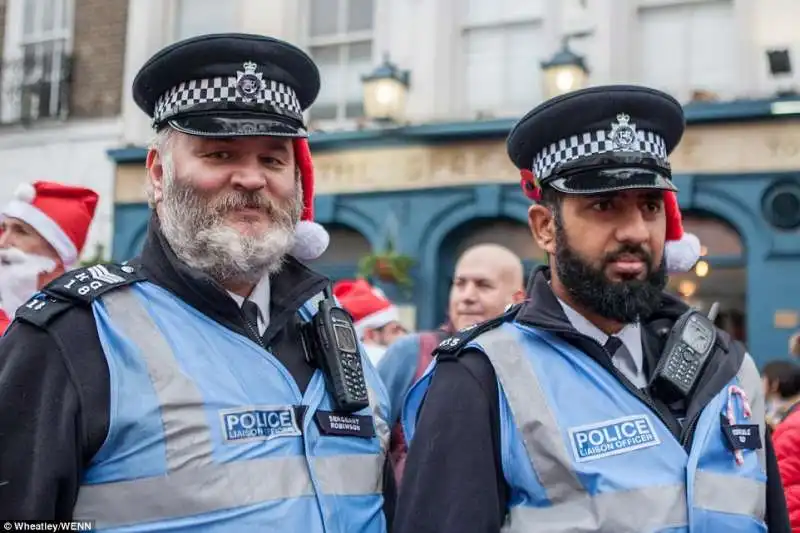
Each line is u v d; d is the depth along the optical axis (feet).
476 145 25.82
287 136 6.27
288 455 5.93
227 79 6.26
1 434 5.30
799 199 22.88
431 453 6.25
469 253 12.16
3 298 9.98
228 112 6.19
